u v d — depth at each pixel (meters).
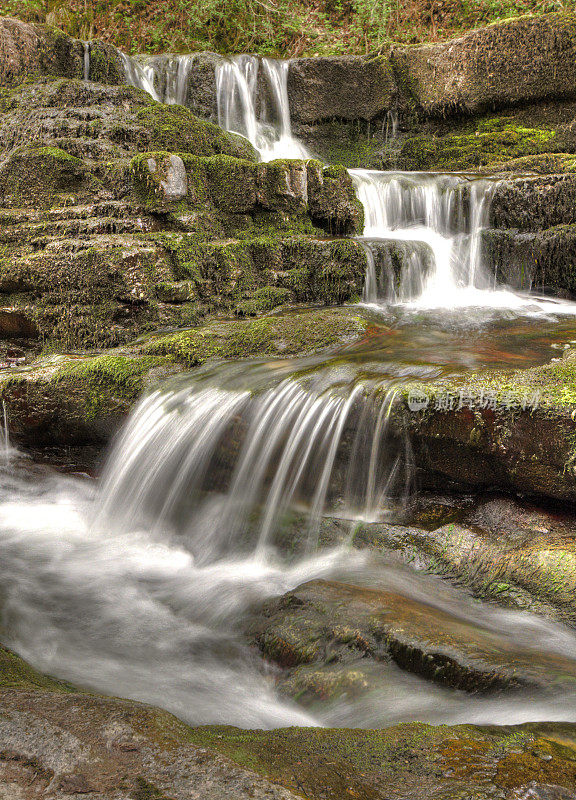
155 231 7.00
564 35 10.29
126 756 1.80
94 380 5.68
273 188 7.43
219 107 11.45
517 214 7.96
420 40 14.04
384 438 4.27
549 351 5.18
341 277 6.93
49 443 6.03
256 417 4.78
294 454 4.59
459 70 11.13
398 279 7.29
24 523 5.24
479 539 3.83
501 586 3.56
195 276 6.65
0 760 1.82
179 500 4.96
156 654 3.28
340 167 7.86
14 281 6.71
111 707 2.05
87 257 6.36
